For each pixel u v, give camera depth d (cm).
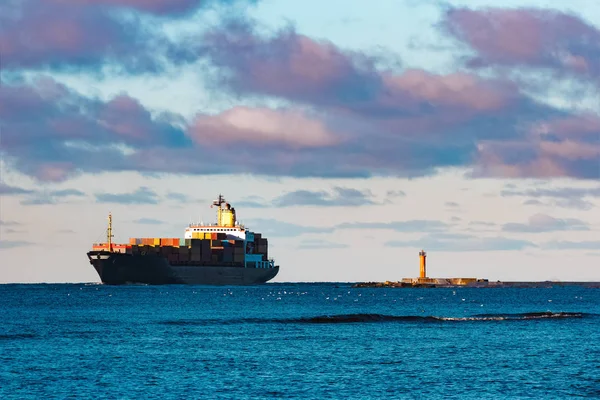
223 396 14300
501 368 17288
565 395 14525
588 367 17462
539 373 16675
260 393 14562
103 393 14500
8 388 14900
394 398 14238
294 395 14425
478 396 14425
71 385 15188
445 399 14175
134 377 16025
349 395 14450
